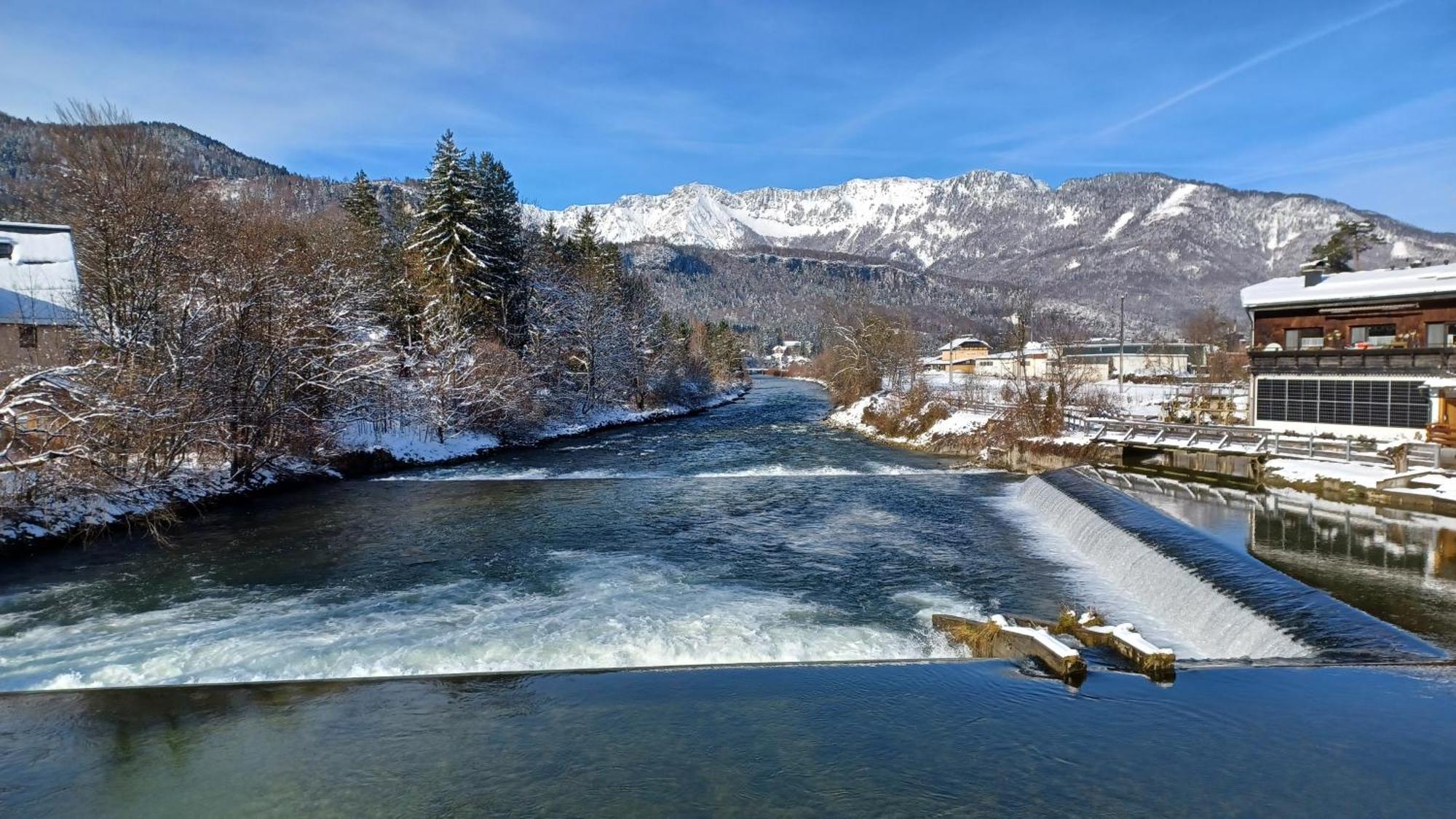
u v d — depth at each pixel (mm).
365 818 7816
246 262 28453
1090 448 32938
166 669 12328
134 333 25391
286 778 8664
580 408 57719
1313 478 24953
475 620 14570
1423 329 29562
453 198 48531
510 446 43312
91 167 27359
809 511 24938
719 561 18859
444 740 9523
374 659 12773
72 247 37281
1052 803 7863
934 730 9547
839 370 69625
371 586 16703
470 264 47812
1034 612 15273
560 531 22078
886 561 18906
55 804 8219
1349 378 30234
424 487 30000
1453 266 32250
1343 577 15305
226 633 13859
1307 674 10836
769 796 8094
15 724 10125
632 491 28922
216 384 26266
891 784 8289
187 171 32969
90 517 21031
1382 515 21609
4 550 18594
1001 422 38906
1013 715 9922
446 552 19672
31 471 20250
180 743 9539
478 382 41844
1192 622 14180
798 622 14586
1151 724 9555
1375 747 8836
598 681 11383
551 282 61031
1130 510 20422
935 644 13680
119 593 16219
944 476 32688
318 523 23094
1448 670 10812
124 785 8578
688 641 13562
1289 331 33531
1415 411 28219
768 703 10492
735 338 134000
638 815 7801
